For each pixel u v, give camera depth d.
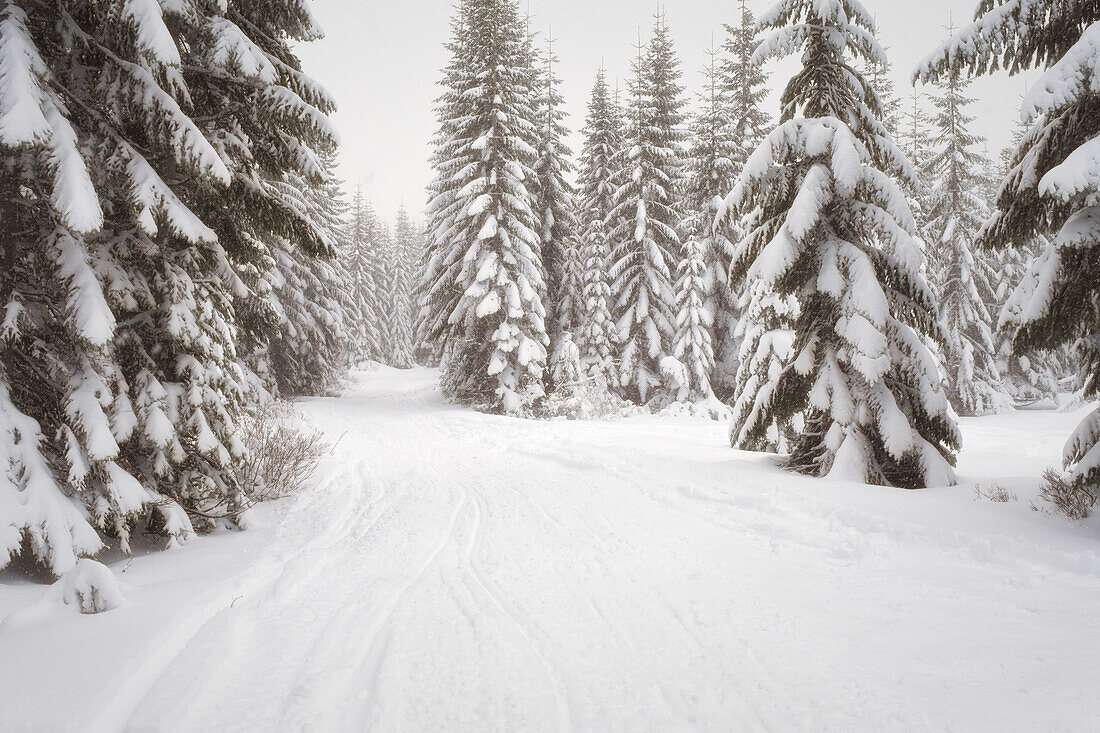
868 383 8.83
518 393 22.11
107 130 5.68
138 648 3.53
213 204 7.24
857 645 3.91
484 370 23.84
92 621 3.98
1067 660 3.50
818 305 10.23
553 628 4.33
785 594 4.94
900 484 9.56
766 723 3.04
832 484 8.62
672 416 23.23
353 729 2.97
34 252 5.54
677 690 3.40
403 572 5.66
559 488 9.77
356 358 49.62
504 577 5.52
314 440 11.44
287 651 3.86
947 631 4.05
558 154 26.78
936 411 9.05
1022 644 3.76
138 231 6.27
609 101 28.62
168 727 2.82
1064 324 7.02
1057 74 6.08
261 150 7.67
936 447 9.51
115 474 5.41
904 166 9.76
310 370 28.50
